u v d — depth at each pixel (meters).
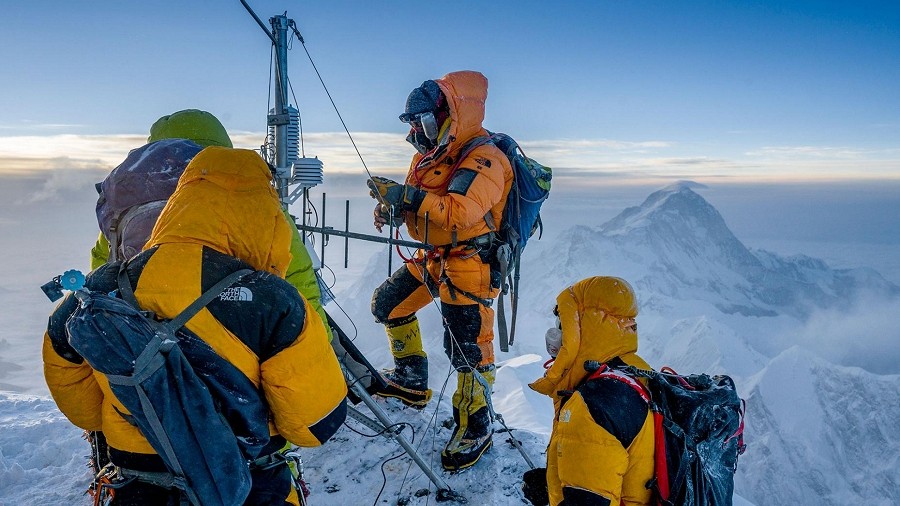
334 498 4.36
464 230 4.48
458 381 4.53
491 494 4.21
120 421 2.33
